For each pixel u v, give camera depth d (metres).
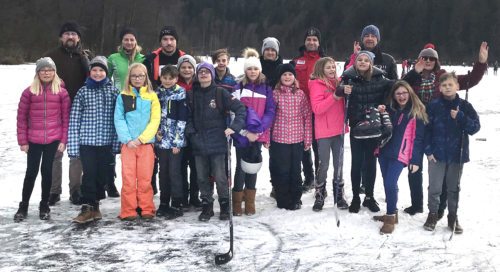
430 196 4.84
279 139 5.48
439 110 4.79
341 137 5.24
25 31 43.84
